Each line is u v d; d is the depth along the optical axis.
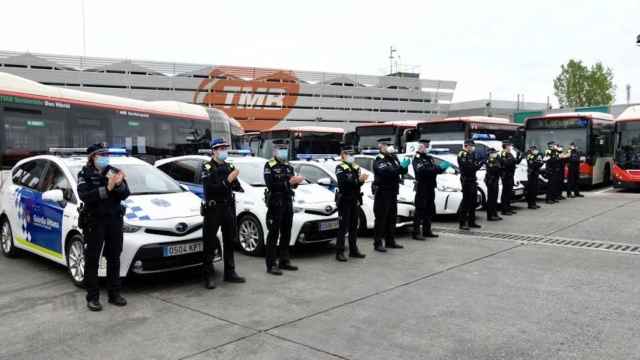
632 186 17.53
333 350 4.14
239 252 8.07
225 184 6.02
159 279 6.45
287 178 6.78
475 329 4.57
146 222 5.80
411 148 16.38
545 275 6.43
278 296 5.68
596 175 18.17
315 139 18.84
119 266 5.46
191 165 8.94
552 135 18.09
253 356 4.04
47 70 37.28
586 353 4.02
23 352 4.16
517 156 13.74
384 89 51.19
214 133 15.55
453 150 16.42
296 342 4.32
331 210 7.84
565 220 10.81
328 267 7.05
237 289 5.98
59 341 4.39
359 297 5.60
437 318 4.88
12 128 9.41
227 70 44.12
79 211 5.32
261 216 7.61
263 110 45.72
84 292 5.86
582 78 49.47
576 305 5.21
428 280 6.27
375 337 4.41
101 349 4.21
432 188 9.09
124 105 12.05
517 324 4.68
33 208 6.82
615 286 5.88
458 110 54.16
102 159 5.25
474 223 10.27
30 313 5.12
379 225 8.08
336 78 49.03
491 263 7.14
